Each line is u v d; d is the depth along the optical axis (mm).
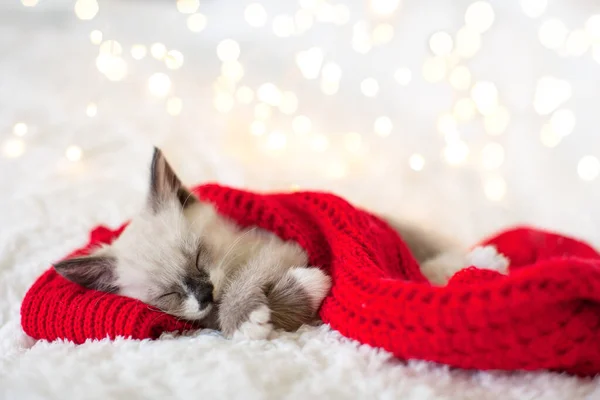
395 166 686
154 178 508
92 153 713
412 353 387
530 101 741
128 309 430
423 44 832
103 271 476
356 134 735
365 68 859
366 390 364
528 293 356
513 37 785
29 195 627
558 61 753
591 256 480
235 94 823
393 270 484
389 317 392
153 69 878
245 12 922
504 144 705
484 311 362
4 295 498
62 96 819
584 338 362
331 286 451
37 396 357
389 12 783
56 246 554
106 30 895
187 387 359
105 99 814
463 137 715
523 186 649
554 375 375
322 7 858
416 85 810
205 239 484
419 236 585
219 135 746
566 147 687
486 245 513
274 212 488
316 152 721
